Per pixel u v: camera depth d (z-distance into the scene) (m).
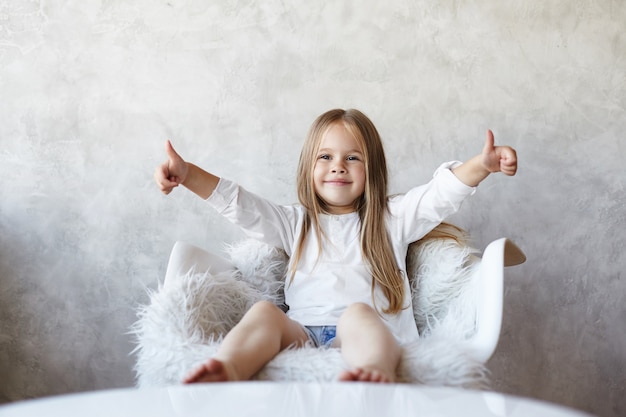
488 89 2.05
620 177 2.06
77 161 2.07
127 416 0.87
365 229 1.76
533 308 2.08
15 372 2.09
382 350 1.19
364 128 1.81
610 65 2.05
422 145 2.06
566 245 2.07
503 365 2.09
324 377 1.22
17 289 2.08
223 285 1.57
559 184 2.07
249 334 1.27
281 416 0.85
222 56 2.05
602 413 2.08
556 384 2.08
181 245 1.60
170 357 1.33
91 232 2.08
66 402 0.93
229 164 2.06
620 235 2.07
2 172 2.07
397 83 2.05
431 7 2.05
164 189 1.60
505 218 2.08
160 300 1.43
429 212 1.72
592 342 2.08
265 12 2.05
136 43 2.05
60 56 2.06
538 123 2.06
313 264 1.74
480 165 1.60
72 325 2.08
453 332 1.50
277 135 2.06
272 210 1.78
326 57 2.05
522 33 2.05
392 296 1.69
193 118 2.06
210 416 0.86
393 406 0.89
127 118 2.06
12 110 2.06
